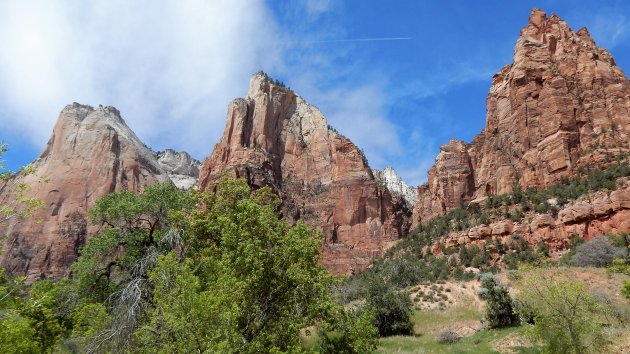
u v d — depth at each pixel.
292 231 19.84
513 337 29.59
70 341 24.84
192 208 28.31
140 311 20.38
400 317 41.66
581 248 67.94
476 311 46.47
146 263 25.47
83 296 29.89
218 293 15.84
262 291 18.14
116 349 18.78
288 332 17.17
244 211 19.30
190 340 12.88
